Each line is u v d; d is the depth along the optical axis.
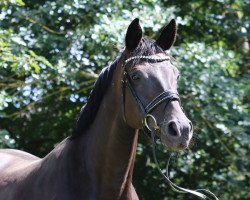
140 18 8.43
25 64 7.16
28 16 8.77
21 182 4.53
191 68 8.77
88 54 8.88
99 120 4.30
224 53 9.23
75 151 4.33
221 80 8.88
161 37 4.41
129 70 4.14
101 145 4.23
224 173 10.00
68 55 8.67
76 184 4.22
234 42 10.66
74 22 9.27
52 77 8.59
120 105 4.18
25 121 10.07
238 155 9.58
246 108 9.23
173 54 8.88
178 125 3.84
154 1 8.66
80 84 8.86
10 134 10.16
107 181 4.20
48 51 8.84
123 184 4.23
